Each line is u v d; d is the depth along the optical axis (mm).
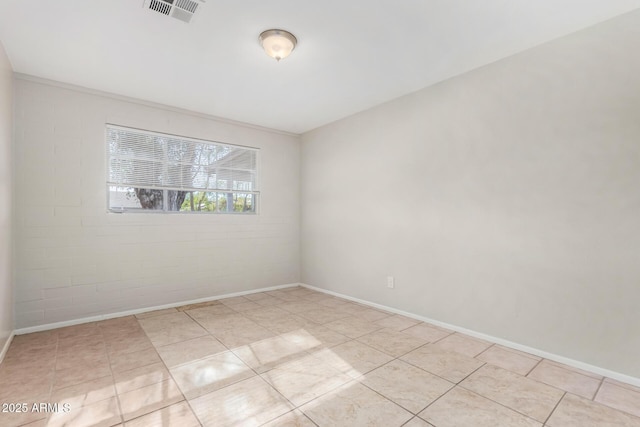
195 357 2439
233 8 2051
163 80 3117
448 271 3072
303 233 5012
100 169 3359
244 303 3969
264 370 2236
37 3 1990
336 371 2221
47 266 3061
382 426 1646
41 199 3045
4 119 2541
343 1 1984
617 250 2133
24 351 2543
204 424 1657
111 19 2166
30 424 1662
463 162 2969
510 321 2631
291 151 5000
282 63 2785
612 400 1880
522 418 1714
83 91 3270
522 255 2572
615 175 2145
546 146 2451
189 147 4004
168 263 3787
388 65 2824
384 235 3713
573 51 2326
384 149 3723
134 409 1789
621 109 2127
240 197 4473
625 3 2000
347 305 3891
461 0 1973
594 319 2215
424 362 2355
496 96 2744
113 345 2662
